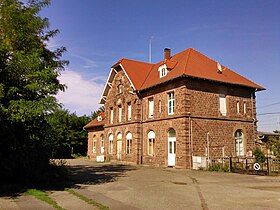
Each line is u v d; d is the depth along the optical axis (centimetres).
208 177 1681
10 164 1176
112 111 3453
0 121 1054
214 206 880
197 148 2308
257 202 946
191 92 2359
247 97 2675
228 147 2466
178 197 1027
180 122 2328
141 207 861
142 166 2572
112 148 3359
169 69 2628
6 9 1248
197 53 2831
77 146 5247
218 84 2502
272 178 1630
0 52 1070
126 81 3131
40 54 1262
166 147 2477
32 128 1191
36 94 1180
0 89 1002
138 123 2858
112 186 1303
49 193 1105
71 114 5338
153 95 2722
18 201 936
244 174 1859
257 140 2648
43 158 1336
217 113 2461
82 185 1332
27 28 1323
